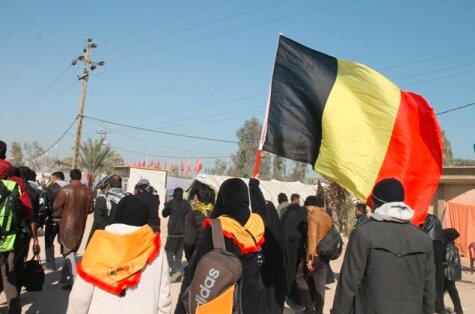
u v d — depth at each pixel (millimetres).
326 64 5484
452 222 17891
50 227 9156
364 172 5066
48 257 9203
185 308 3301
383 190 3678
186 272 3521
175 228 9266
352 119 5230
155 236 3242
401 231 3555
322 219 7047
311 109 5355
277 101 5410
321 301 7102
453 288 7988
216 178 29031
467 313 8438
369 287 3482
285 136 5316
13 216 5176
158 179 37062
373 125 5180
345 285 3516
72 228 7660
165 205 9516
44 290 7562
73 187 7785
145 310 3055
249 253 3508
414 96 5207
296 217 7328
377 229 3533
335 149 5176
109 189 8320
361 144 5148
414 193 4992
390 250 3473
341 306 3508
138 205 3188
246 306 3461
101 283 2943
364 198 5008
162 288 3209
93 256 3020
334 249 7043
